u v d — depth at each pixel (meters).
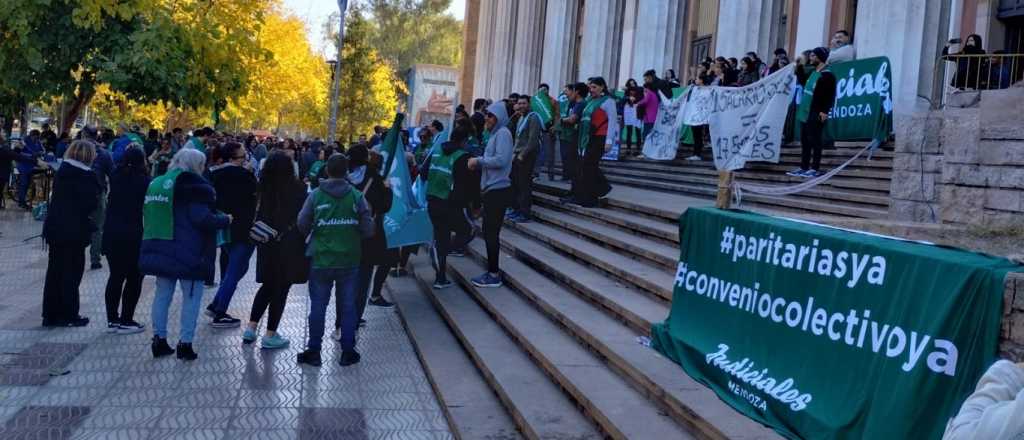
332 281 7.82
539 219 12.84
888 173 10.87
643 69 21.50
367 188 8.77
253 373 7.38
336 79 28.98
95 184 8.68
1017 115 7.46
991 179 7.46
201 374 7.25
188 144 16.00
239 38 19.38
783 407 4.64
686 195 13.05
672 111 15.21
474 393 6.65
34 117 49.12
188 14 19.36
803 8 18.33
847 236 4.73
